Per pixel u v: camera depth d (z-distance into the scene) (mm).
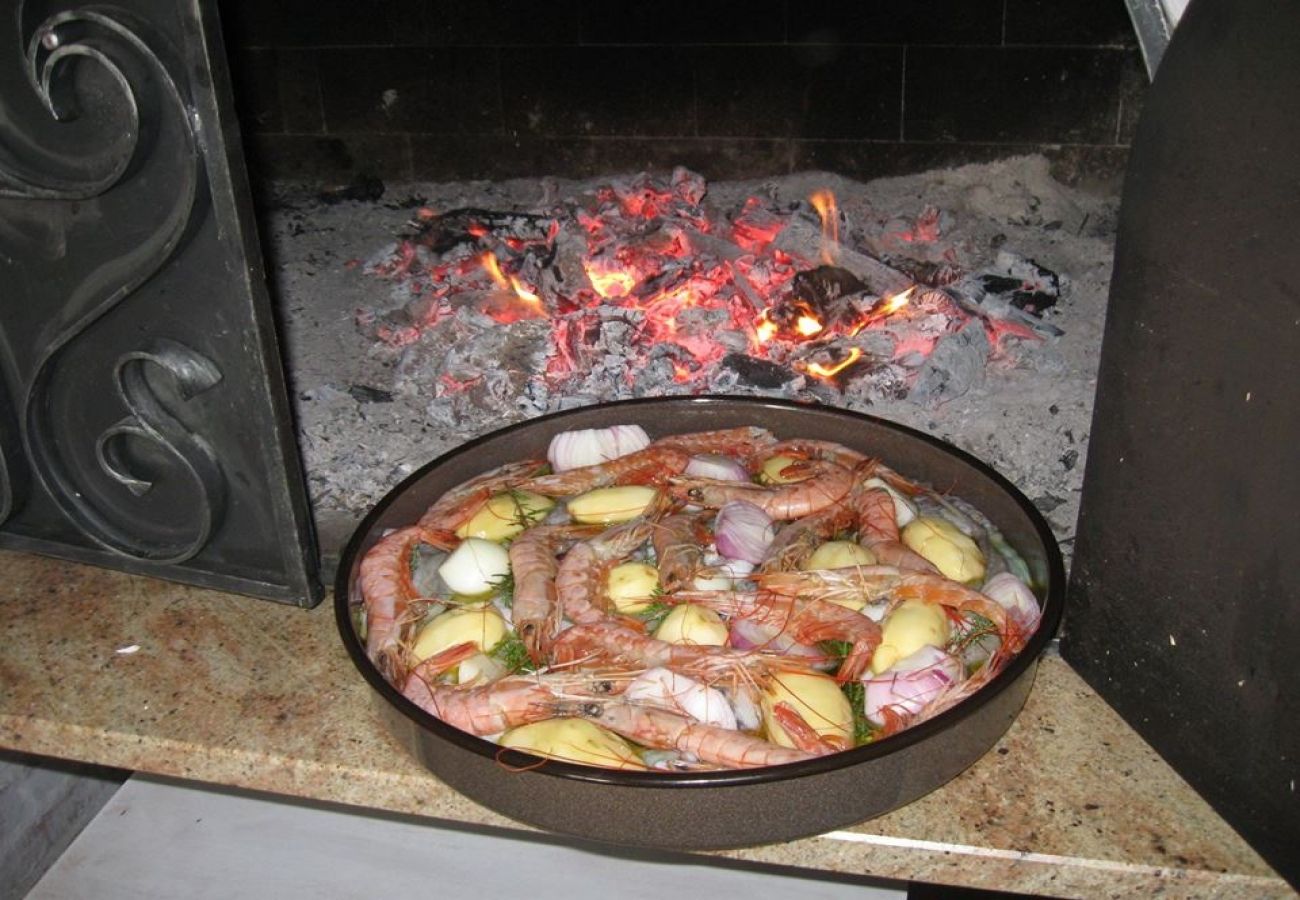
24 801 1726
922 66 2785
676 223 2605
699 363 2205
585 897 1479
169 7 1128
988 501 1367
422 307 2469
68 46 1157
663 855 1518
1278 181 910
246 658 1381
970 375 2107
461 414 2119
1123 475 1145
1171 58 1000
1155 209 1036
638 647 1148
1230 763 1081
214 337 1287
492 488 1416
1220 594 1049
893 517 1325
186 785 1680
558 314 2404
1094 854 1085
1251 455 980
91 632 1431
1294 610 967
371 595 1264
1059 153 2824
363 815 1615
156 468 1425
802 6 2773
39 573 1537
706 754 1059
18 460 1493
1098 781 1156
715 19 2834
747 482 1406
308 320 2559
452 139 3141
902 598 1196
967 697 1083
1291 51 885
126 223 1253
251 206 1225
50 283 1331
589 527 1350
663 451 1455
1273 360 939
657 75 2932
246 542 1426
